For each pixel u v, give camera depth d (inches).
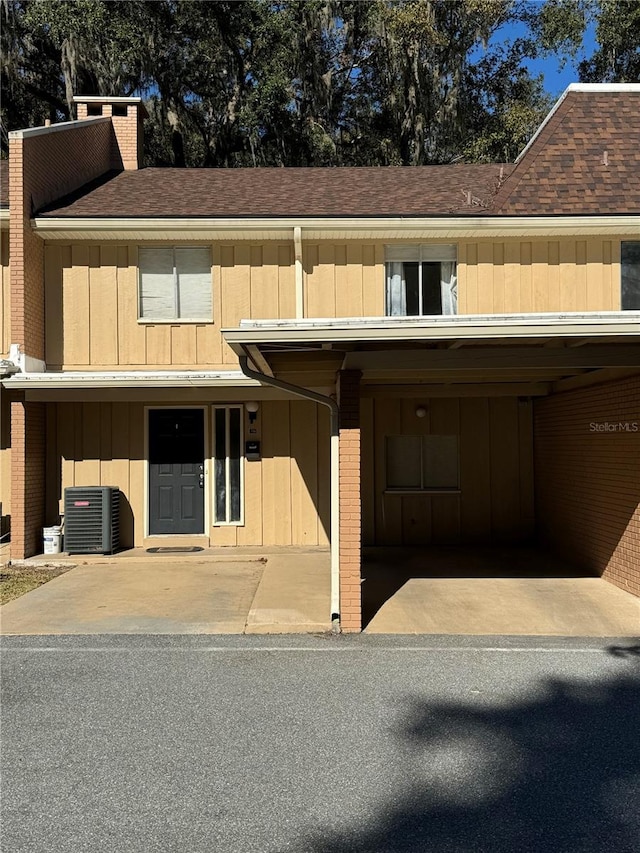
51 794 152.3
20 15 879.1
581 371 328.2
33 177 440.8
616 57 935.7
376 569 397.7
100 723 188.9
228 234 447.2
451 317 238.2
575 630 276.5
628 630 275.9
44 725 187.6
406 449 490.3
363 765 164.9
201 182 540.1
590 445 378.9
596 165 480.7
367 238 451.2
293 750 172.7
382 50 909.2
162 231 444.8
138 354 454.9
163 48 919.0
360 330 240.8
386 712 195.9
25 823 141.3
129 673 227.5
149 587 351.9
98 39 846.5
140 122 623.5
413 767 163.6
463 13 883.4
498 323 236.2
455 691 211.6
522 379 356.5
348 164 990.4
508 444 485.1
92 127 549.6
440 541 483.8
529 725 187.0
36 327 440.5
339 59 973.8
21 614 300.4
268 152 986.7
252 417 466.0
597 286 452.8
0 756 170.1
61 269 454.9
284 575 375.2
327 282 456.4
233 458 466.3
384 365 267.6
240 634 271.6
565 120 514.9
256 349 261.4
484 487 484.7
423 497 485.1
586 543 386.9
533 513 483.8
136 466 461.7
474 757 168.9
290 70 920.9
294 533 463.2
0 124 904.9
